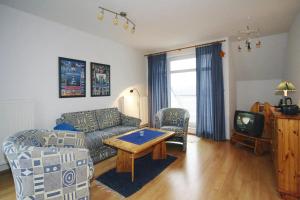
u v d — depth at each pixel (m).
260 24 3.24
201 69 4.34
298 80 2.66
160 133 2.96
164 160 2.99
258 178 2.36
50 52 3.06
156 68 5.17
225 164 2.81
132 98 4.79
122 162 2.59
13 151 1.28
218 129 4.10
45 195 1.33
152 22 3.10
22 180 1.27
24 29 2.72
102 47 4.02
